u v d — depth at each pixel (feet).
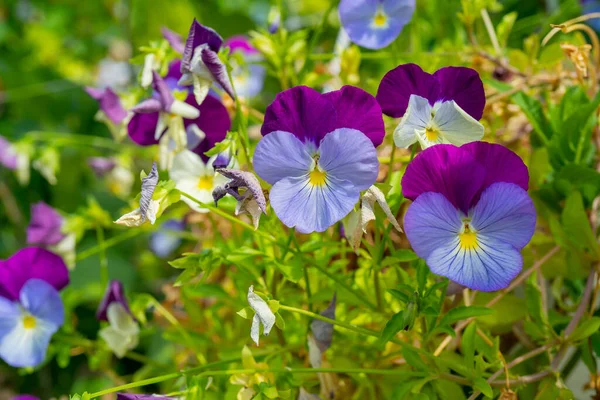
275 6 1.45
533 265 1.29
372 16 1.35
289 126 1.13
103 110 1.51
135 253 2.22
